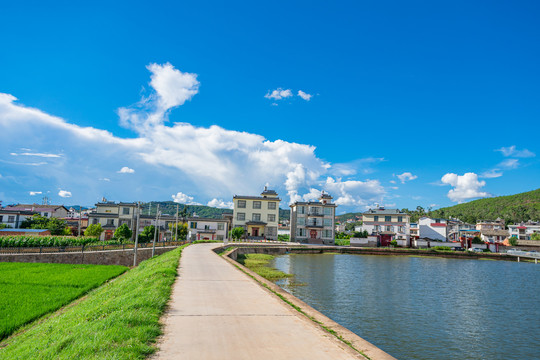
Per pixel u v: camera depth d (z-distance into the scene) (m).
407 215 86.81
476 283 33.66
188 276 16.86
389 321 18.31
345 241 81.06
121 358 5.57
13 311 14.03
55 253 33.00
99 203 71.06
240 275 17.91
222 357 6.02
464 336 16.38
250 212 76.94
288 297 12.66
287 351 6.46
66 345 6.95
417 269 44.47
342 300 22.91
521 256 68.38
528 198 179.62
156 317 8.47
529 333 17.00
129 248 38.66
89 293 18.34
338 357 6.24
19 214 62.56
